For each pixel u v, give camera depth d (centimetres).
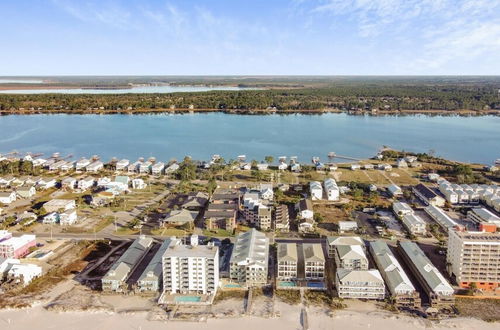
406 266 14912
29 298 12888
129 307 12475
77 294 13150
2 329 11456
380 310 12238
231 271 13975
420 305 12406
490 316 11969
